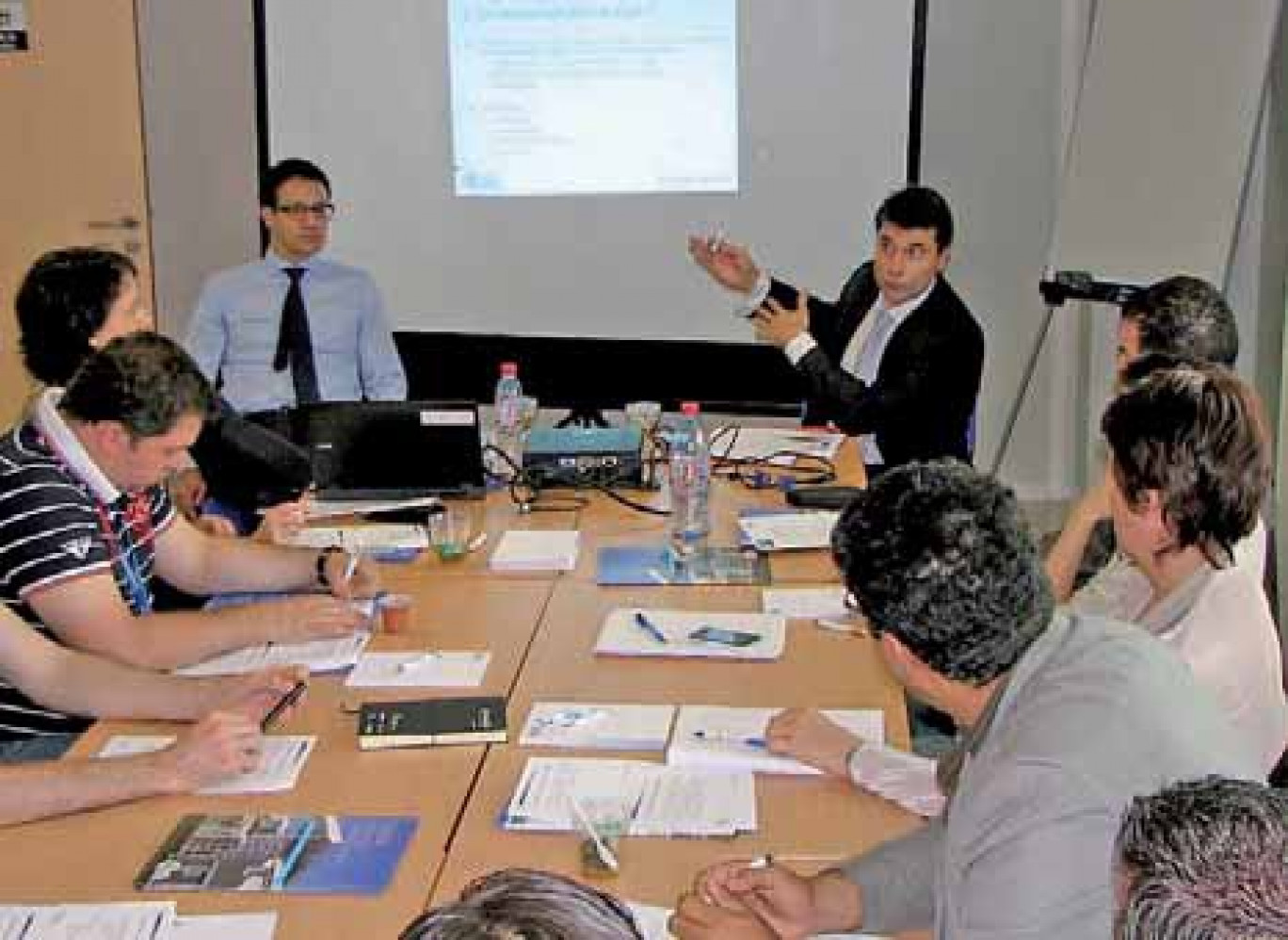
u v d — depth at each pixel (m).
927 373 4.04
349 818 2.06
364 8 5.43
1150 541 2.19
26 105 5.87
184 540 2.99
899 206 4.03
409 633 2.72
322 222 4.57
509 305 5.58
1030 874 1.53
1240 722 2.13
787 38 5.30
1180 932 0.99
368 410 3.50
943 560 1.59
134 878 1.91
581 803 2.08
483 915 0.87
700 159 5.41
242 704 2.38
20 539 2.59
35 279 3.06
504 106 5.44
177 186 5.87
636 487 3.63
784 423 5.27
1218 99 4.55
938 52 5.55
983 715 1.65
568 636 2.70
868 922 1.84
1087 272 5.00
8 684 2.65
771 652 2.61
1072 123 5.23
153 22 5.76
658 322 5.52
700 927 1.79
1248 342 4.75
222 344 4.58
